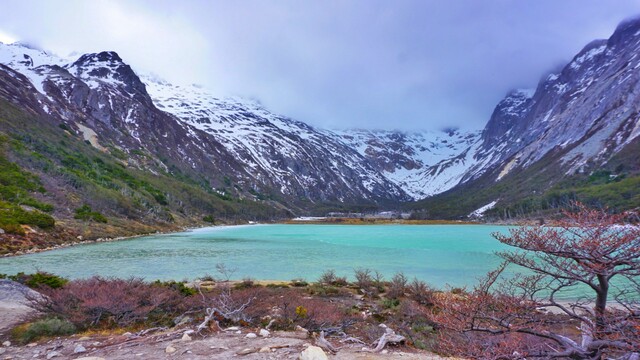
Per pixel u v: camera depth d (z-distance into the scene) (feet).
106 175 402.52
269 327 42.63
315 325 44.78
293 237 289.53
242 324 44.06
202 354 29.66
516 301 22.53
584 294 70.64
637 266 19.19
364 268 127.85
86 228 222.89
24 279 69.72
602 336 20.07
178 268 129.80
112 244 204.54
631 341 17.84
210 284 92.02
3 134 332.80
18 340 37.29
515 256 24.40
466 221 564.71
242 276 115.24
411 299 70.74
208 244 224.94
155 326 46.03
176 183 553.64
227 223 508.12
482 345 23.15
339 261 148.46
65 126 534.37
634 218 20.12
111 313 47.50
